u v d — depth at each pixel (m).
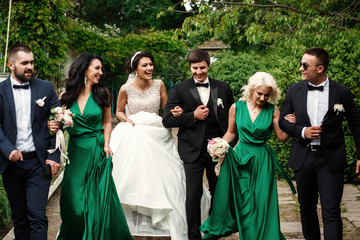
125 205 4.12
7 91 3.29
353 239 4.10
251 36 6.11
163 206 3.94
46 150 3.39
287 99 3.63
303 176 3.48
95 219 3.53
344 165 3.41
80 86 3.71
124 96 4.57
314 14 6.08
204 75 4.01
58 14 8.58
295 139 3.56
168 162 4.31
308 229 3.64
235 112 3.71
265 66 9.10
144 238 4.21
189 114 3.92
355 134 3.47
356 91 5.98
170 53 14.33
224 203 3.63
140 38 13.94
